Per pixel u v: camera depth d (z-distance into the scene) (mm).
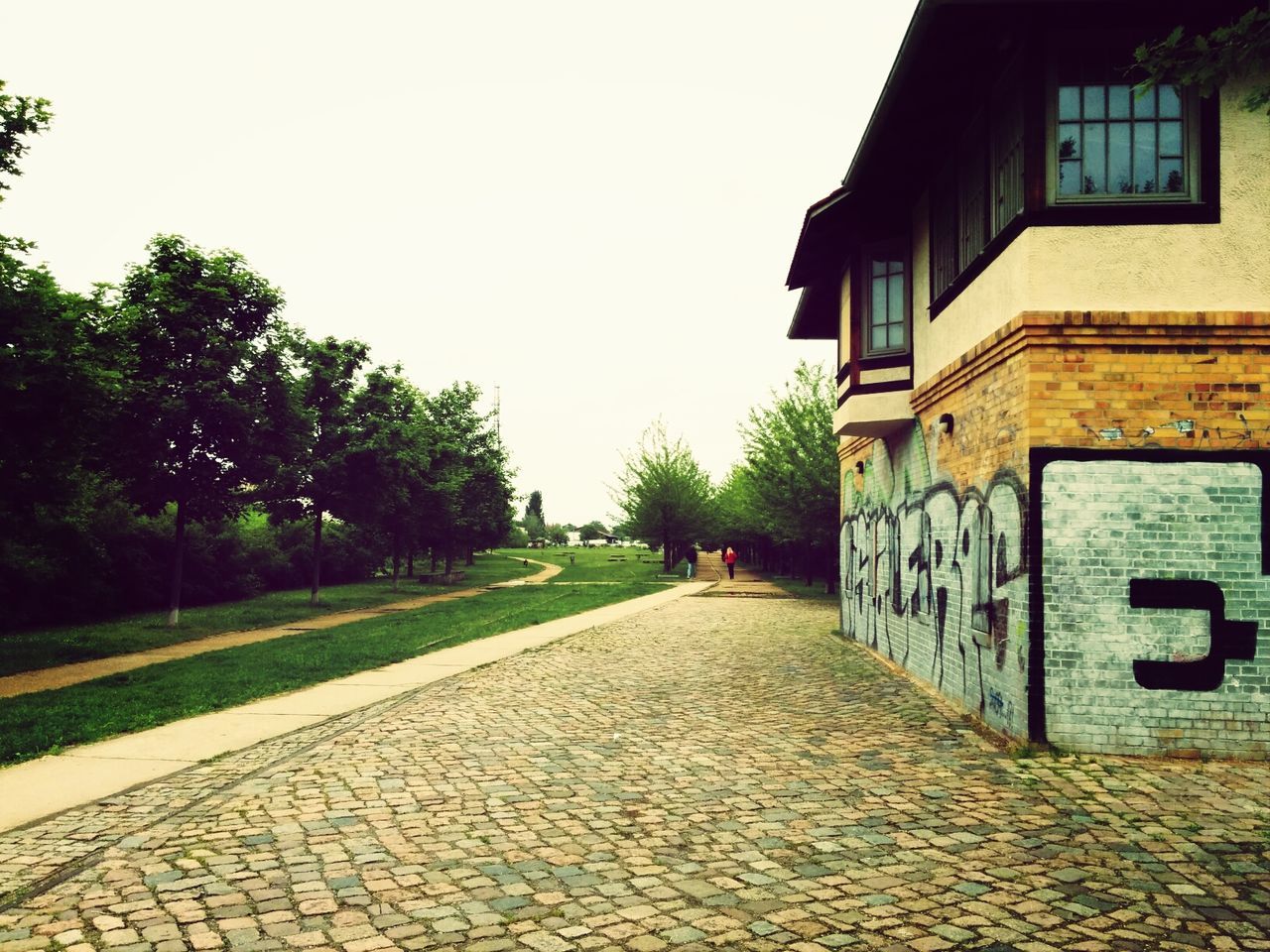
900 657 12195
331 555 39031
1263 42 4992
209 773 6578
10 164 12031
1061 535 6988
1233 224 7004
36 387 11992
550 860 4699
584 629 17703
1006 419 7559
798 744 7512
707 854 4793
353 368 26750
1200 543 6867
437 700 9680
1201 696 6797
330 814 5504
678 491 43438
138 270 19469
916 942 3682
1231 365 6910
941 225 10156
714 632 17188
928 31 7426
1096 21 7188
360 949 3621
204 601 27469
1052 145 7172
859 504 15539
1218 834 5031
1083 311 6992
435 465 35469
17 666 13117
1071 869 4512
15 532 14000
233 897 4156
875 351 11969
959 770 6531
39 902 4094
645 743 7582
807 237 12922
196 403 18812
